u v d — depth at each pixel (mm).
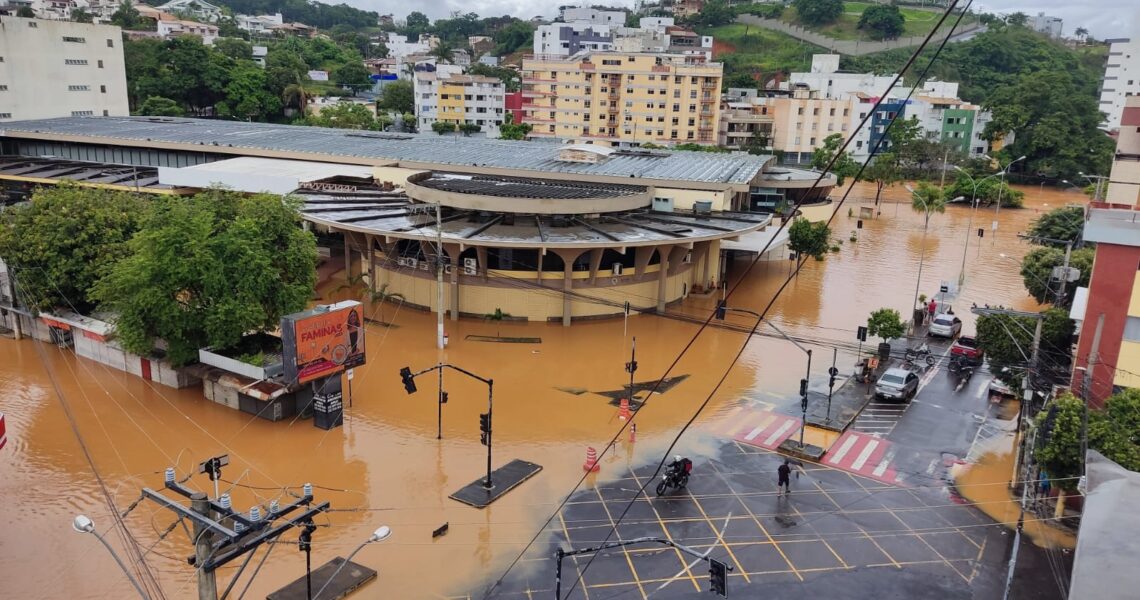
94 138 103938
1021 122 157875
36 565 31031
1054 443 33938
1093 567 14625
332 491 37375
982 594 30078
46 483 37531
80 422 44625
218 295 46594
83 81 136125
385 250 68812
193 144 100688
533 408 48125
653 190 78688
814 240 82875
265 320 49000
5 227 55281
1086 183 155875
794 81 199250
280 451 41594
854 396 51438
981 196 137125
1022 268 70250
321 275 78688
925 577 31219
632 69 160250
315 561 31578
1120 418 33812
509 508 36125
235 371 46344
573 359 57219
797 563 32031
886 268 90312
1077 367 39656
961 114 174375
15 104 126375
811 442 44062
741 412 48250
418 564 31609
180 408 47000
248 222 48250
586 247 61625
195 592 29500
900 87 187500
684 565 31812
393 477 38906
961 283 81062
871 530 34750
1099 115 161000
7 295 59875
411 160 90812
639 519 35312
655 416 47344
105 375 52344
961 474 40531
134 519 34594
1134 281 38031
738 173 85125
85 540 32875
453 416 46688
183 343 47719
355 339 46000
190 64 171000
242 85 176625
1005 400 51656
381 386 51125
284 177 82875
